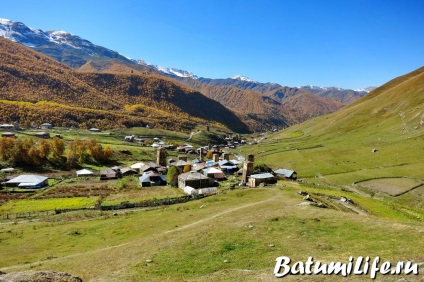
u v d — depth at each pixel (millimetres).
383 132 189125
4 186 112312
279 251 27938
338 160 149125
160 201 76625
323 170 134375
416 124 175500
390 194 94750
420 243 26359
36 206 82188
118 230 49938
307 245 28781
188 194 90562
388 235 29609
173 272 25000
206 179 102125
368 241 28438
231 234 34062
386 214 65125
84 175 135000
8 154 142375
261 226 36156
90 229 52500
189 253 29422
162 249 31531
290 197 59562
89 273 27406
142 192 98312
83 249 41000
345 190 96188
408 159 129625
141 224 51969
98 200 87125
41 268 31750
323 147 187500
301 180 117500
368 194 97000
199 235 34844
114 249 36000
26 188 109688
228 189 91250
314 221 36781
